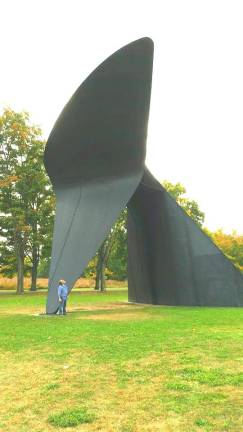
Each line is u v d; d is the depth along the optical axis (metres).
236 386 5.77
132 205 20.56
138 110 16.70
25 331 11.05
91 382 6.15
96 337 9.80
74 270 16.38
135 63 15.88
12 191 34.03
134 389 5.78
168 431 4.41
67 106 16.19
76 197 17.89
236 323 12.26
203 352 7.82
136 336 9.81
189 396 5.42
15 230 33.34
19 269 33.97
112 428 4.54
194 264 19.50
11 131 33.59
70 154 17.50
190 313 15.65
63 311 15.62
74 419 4.75
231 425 4.51
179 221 19.78
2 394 5.73
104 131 16.97
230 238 52.31
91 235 17.00
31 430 4.55
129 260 22.69
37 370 6.90
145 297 21.56
